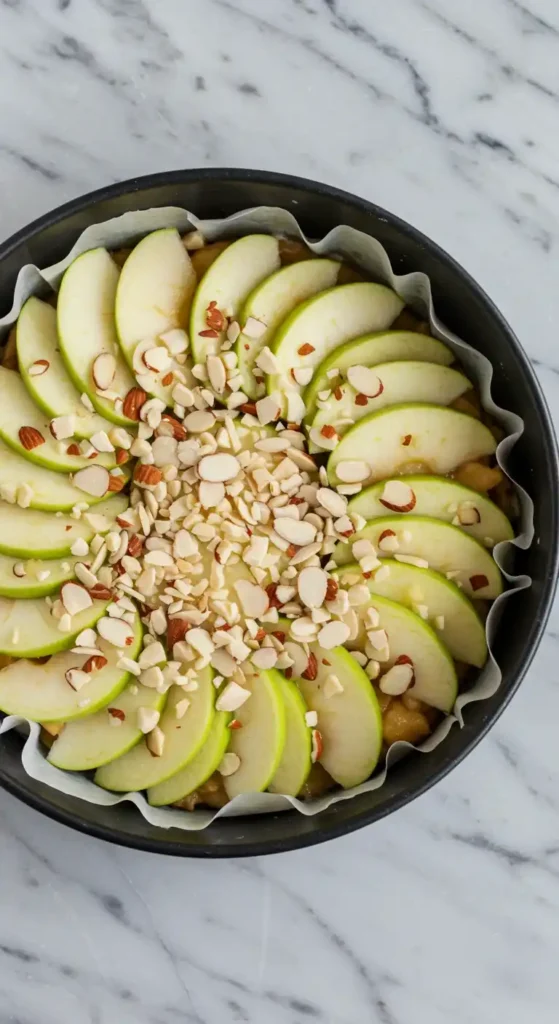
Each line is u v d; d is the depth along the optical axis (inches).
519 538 28.8
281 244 29.5
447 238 30.7
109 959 30.4
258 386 29.0
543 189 30.7
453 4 30.8
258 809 28.9
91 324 28.9
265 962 30.4
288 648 28.6
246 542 28.7
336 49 30.7
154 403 28.7
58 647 28.5
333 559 28.8
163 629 28.6
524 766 30.5
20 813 30.5
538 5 30.8
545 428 28.2
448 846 30.5
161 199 28.9
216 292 29.0
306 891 30.5
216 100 30.7
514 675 27.8
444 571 28.8
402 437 28.8
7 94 30.6
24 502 28.5
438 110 30.8
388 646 28.6
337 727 28.8
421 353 29.2
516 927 30.5
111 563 28.7
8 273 28.8
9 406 28.8
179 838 28.3
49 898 30.4
